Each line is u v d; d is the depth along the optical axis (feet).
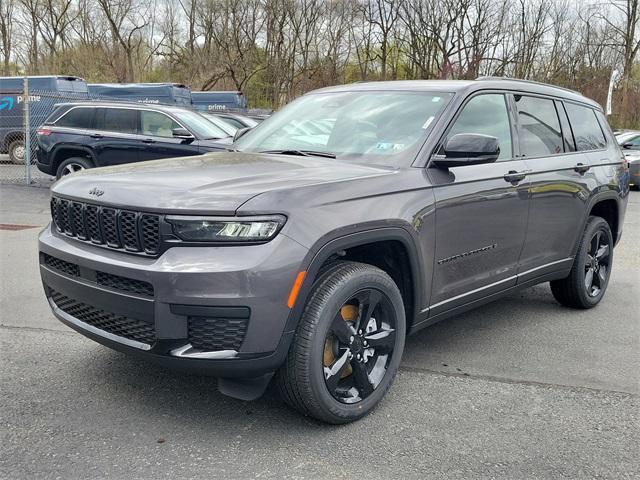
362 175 11.35
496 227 13.91
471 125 13.71
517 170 14.48
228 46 122.01
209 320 9.52
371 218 10.78
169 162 12.49
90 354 13.92
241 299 9.34
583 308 18.63
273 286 9.47
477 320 17.43
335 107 14.74
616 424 11.41
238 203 9.52
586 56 130.82
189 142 36.37
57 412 11.21
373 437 10.66
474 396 12.41
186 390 12.21
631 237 31.58
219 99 77.30
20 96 56.24
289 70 123.85
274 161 12.35
